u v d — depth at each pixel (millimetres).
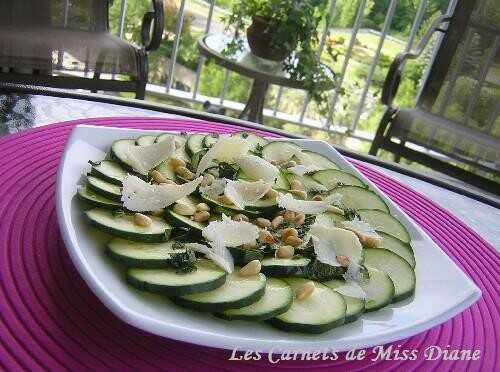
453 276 313
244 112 1183
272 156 409
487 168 1055
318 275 289
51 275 269
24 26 927
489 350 292
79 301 258
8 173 338
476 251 394
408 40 1379
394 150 1081
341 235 308
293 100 1455
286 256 291
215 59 1091
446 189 531
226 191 322
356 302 275
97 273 247
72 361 226
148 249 269
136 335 249
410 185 509
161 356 241
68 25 976
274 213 334
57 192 285
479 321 316
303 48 1120
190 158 375
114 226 271
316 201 341
